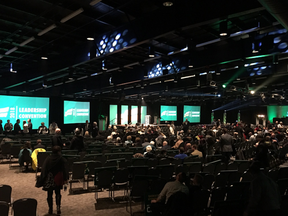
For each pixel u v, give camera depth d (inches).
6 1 297.6
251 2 217.0
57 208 187.6
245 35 336.8
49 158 183.9
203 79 595.8
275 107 1294.3
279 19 188.4
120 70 593.3
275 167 325.4
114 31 352.5
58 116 925.2
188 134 605.3
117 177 221.5
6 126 576.7
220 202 134.8
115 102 1152.2
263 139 331.0
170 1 253.6
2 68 631.8
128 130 575.2
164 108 1331.2
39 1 303.9
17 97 755.4
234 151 352.8
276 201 120.7
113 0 297.3
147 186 194.2
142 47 409.7
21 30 389.1
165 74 484.1
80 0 300.7
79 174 250.2
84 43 417.1
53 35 408.8
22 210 132.3
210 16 243.6
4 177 305.3
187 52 428.8
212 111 1437.0
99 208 203.8
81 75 695.7
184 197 140.3
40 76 538.3
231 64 418.6
